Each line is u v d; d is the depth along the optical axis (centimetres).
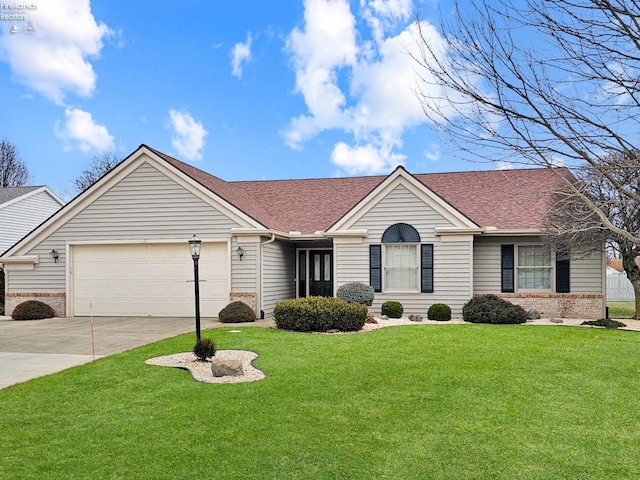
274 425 623
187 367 914
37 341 1238
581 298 1664
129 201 1759
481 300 1573
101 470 507
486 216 1769
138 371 889
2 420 647
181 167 1778
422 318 1617
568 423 637
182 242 1725
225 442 572
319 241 2002
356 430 609
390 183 1712
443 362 940
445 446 565
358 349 1059
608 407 697
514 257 1720
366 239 1727
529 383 805
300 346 1094
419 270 1688
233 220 1697
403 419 646
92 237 1780
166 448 557
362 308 1366
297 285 2020
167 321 1620
